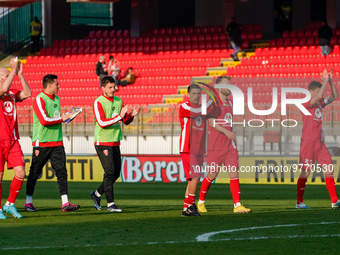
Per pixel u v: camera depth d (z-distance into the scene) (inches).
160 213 993.5
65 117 1005.8
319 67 2792.8
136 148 2279.8
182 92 2925.7
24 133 2417.6
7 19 3673.7
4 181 1841.8
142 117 2279.8
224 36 3307.1
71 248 662.5
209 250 649.0
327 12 3149.6
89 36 3671.3
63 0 3772.1
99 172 1736.0
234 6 3368.6
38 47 3572.8
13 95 924.6
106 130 1013.2
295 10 3597.4
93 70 3228.3
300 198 1071.0
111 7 4138.8
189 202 941.8
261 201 1244.5
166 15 4183.1
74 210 1021.8
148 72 3107.8
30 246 676.1
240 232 769.6
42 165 1027.3
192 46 3272.6
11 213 937.5
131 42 3454.7
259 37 3277.6
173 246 671.8
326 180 1063.0
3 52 3646.7
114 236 741.3
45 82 1003.3
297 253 633.0
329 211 1015.0
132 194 1437.0
